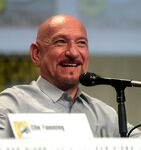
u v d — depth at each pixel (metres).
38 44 4.10
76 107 4.05
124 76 7.52
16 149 2.28
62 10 6.45
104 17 6.50
